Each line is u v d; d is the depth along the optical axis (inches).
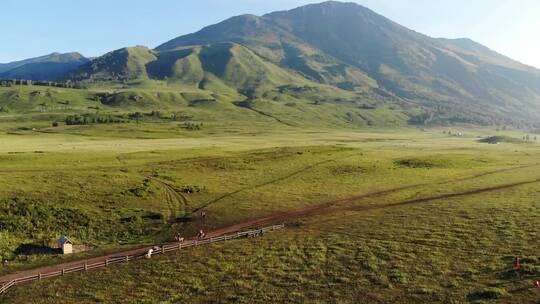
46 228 2640.3
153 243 2532.0
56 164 4156.0
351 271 1914.4
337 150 6205.7
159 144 6801.2
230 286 1829.5
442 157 5693.9
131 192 3385.8
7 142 6501.0
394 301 1601.9
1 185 3176.7
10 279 2010.3
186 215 3041.3
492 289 1598.2
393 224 2659.9
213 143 7372.1
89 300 1755.7
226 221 2945.4
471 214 2780.5
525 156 6092.5
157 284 1888.5
